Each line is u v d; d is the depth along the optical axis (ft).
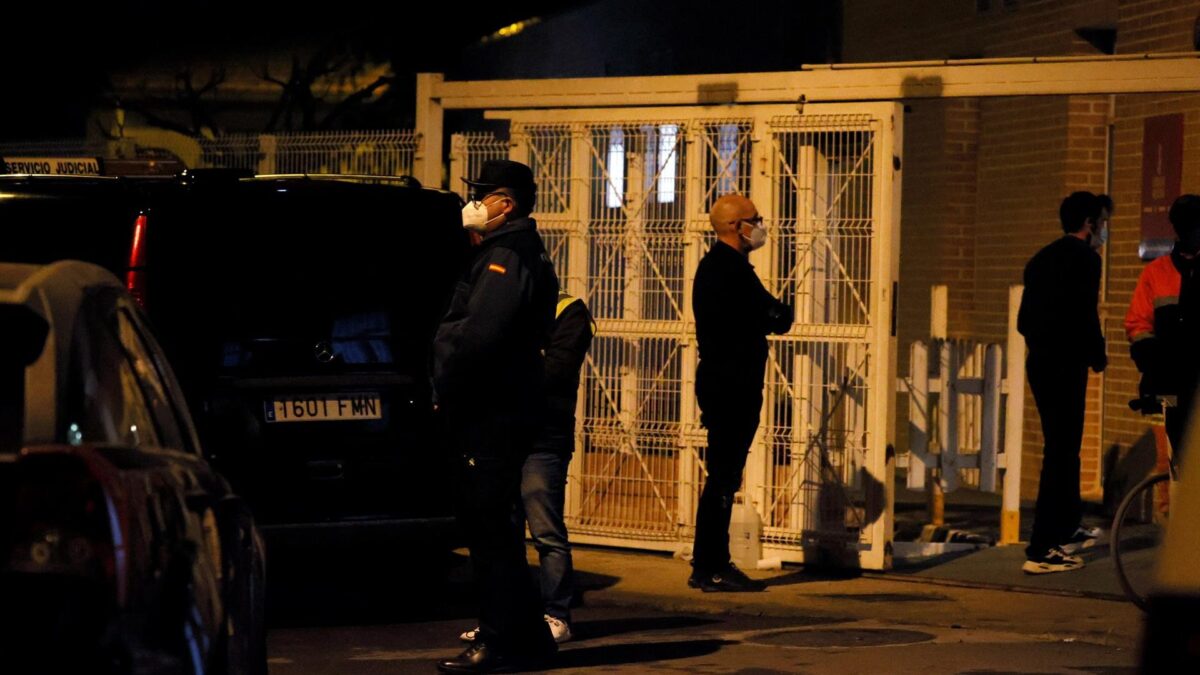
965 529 123.03
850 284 103.86
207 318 82.53
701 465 108.37
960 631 88.33
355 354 84.69
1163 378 90.74
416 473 85.30
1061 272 101.86
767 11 170.91
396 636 86.33
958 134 151.94
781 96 105.29
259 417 82.79
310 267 84.53
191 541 42.86
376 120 203.10
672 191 109.09
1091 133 137.69
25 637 37.42
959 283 152.35
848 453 104.94
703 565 98.02
